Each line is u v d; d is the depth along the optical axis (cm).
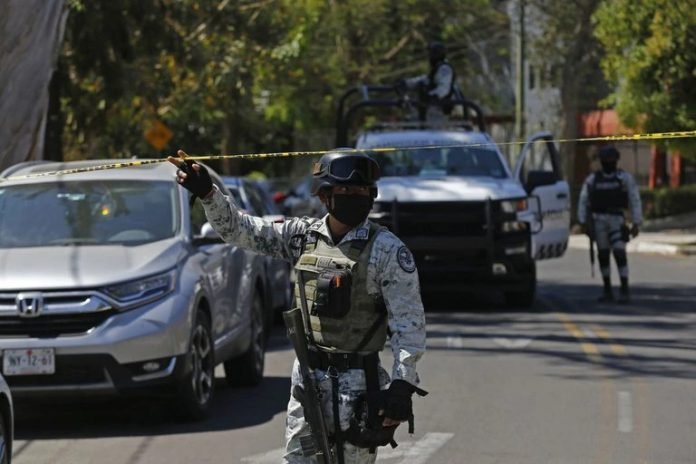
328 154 1736
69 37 6419
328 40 14412
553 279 7056
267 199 5825
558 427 2989
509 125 15125
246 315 3644
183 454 2762
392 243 1708
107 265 3044
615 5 8738
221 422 3141
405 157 5684
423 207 5284
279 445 2839
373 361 1719
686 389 3469
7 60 3434
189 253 3241
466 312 5384
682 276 7088
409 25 15088
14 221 3312
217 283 3375
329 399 1708
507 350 4228
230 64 7856
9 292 2953
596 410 3189
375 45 14812
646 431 2933
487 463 2631
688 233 10788
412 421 1688
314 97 14662
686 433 2908
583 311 5350
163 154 10688
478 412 3181
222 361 3431
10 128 3512
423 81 6166
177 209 3375
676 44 8338
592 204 5622
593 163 13688
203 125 14912
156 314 2984
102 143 8519
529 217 5334
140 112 8181
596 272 7481
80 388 2941
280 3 8394
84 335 2928
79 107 7181
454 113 6831
